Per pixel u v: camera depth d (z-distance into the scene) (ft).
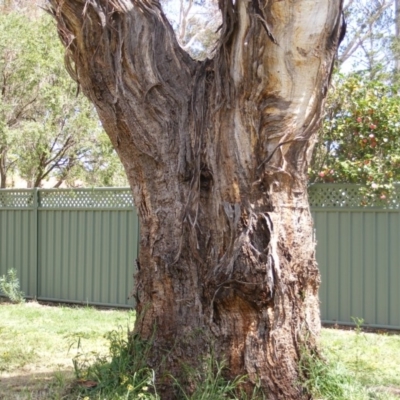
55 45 39.34
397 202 28.35
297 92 15.33
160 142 16.75
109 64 16.97
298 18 14.75
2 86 39.60
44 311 33.58
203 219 16.03
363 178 28.94
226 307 15.51
